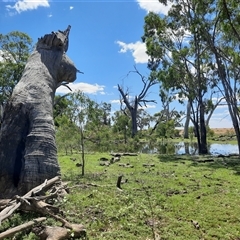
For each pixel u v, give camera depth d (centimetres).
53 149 718
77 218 568
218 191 843
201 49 2178
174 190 841
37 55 857
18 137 718
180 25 2141
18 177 700
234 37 1702
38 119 725
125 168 1301
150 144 3045
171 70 2181
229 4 1466
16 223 492
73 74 927
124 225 543
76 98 1156
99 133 1905
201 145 2289
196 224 560
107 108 3638
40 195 599
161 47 2183
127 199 687
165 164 1480
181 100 3108
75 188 809
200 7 1733
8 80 2758
